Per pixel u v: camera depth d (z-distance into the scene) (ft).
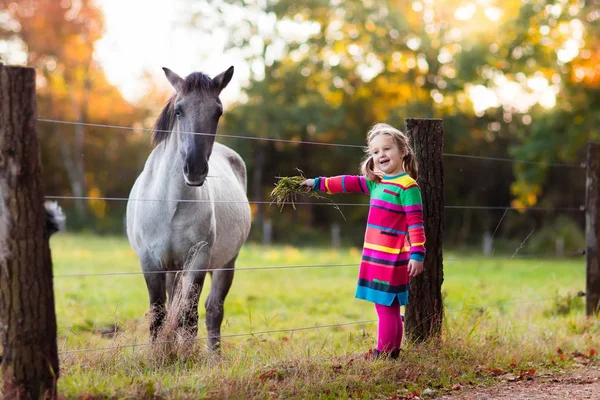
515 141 95.76
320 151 98.68
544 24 64.85
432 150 14.84
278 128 88.22
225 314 25.73
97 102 106.42
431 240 14.82
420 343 14.40
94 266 44.91
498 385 13.03
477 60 74.38
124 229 87.86
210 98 13.70
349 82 94.12
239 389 11.32
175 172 14.02
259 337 17.42
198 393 10.93
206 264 14.85
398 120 85.20
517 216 92.27
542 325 18.74
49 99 104.47
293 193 13.74
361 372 12.59
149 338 14.26
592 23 61.26
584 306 23.08
